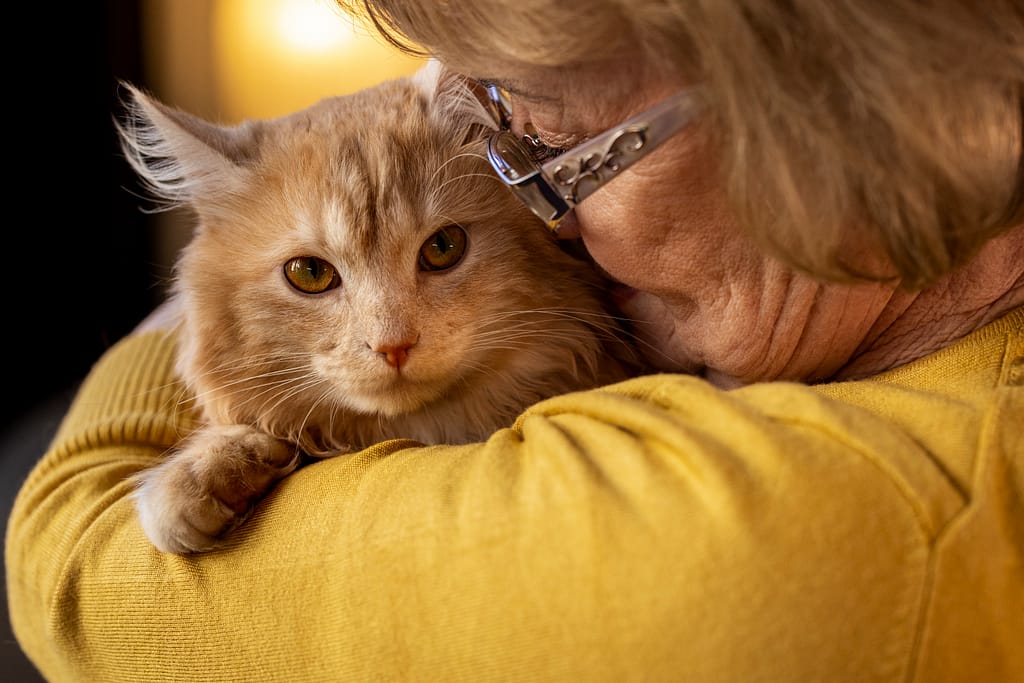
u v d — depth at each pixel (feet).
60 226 8.40
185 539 3.02
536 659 2.28
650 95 2.58
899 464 2.22
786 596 2.14
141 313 8.88
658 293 3.12
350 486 2.91
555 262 4.34
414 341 4.08
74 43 8.45
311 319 4.24
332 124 4.37
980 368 2.63
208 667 2.81
